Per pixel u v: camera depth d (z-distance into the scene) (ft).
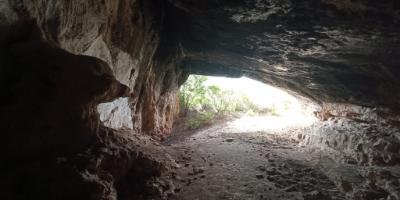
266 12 13.46
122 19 14.17
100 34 12.32
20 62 8.46
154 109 21.08
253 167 15.19
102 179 9.22
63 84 8.70
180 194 11.63
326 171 14.85
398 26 11.10
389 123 16.20
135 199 10.55
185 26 18.94
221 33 17.48
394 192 11.89
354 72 16.14
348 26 12.18
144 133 19.27
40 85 8.50
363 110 18.52
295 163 16.07
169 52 20.93
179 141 21.94
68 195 8.08
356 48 13.70
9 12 7.95
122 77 15.43
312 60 16.66
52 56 8.70
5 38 8.18
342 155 16.49
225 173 14.11
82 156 9.03
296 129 24.72
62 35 9.89
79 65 8.98
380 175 13.28
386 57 13.39
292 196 12.24
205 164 15.16
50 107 8.54
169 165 13.60
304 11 12.39
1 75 8.36
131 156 11.31
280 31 14.65
